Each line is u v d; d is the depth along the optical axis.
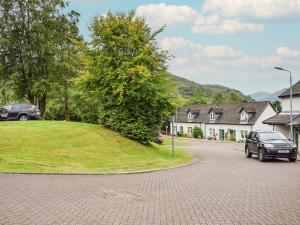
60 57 45.50
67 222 8.77
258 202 11.39
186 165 23.72
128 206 10.64
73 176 16.59
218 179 16.72
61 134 26.73
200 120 85.88
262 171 20.12
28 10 44.94
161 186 14.42
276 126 41.47
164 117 31.41
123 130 30.09
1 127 27.53
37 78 44.47
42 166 18.59
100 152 24.84
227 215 9.66
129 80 29.64
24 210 9.89
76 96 55.56
